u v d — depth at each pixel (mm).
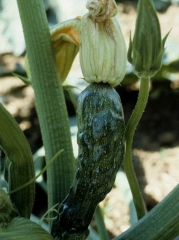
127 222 1291
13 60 1738
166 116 1615
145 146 1526
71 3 1502
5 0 1592
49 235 442
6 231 426
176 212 461
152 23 433
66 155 538
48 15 1510
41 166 1186
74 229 482
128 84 1646
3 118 456
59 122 534
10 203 442
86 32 440
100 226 737
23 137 470
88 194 461
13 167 484
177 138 1546
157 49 439
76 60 1589
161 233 467
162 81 1641
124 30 1780
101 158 442
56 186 542
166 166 1450
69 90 669
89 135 440
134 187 509
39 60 525
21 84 1724
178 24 1793
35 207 1332
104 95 442
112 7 437
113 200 1344
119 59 442
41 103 533
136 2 1941
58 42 535
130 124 479
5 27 1570
